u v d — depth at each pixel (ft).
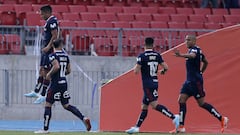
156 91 159.94
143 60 158.30
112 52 228.02
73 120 216.74
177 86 176.65
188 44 162.81
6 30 226.58
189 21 276.21
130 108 177.17
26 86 218.79
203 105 165.27
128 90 177.58
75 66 219.82
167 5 301.84
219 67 176.35
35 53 223.92
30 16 254.68
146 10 282.97
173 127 175.11
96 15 268.00
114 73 221.25
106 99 178.09
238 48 176.04
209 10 289.53
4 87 217.56
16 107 217.56
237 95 175.73
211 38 176.65
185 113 165.48
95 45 227.40
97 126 197.36
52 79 158.81
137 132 163.73
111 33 230.27
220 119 164.45
